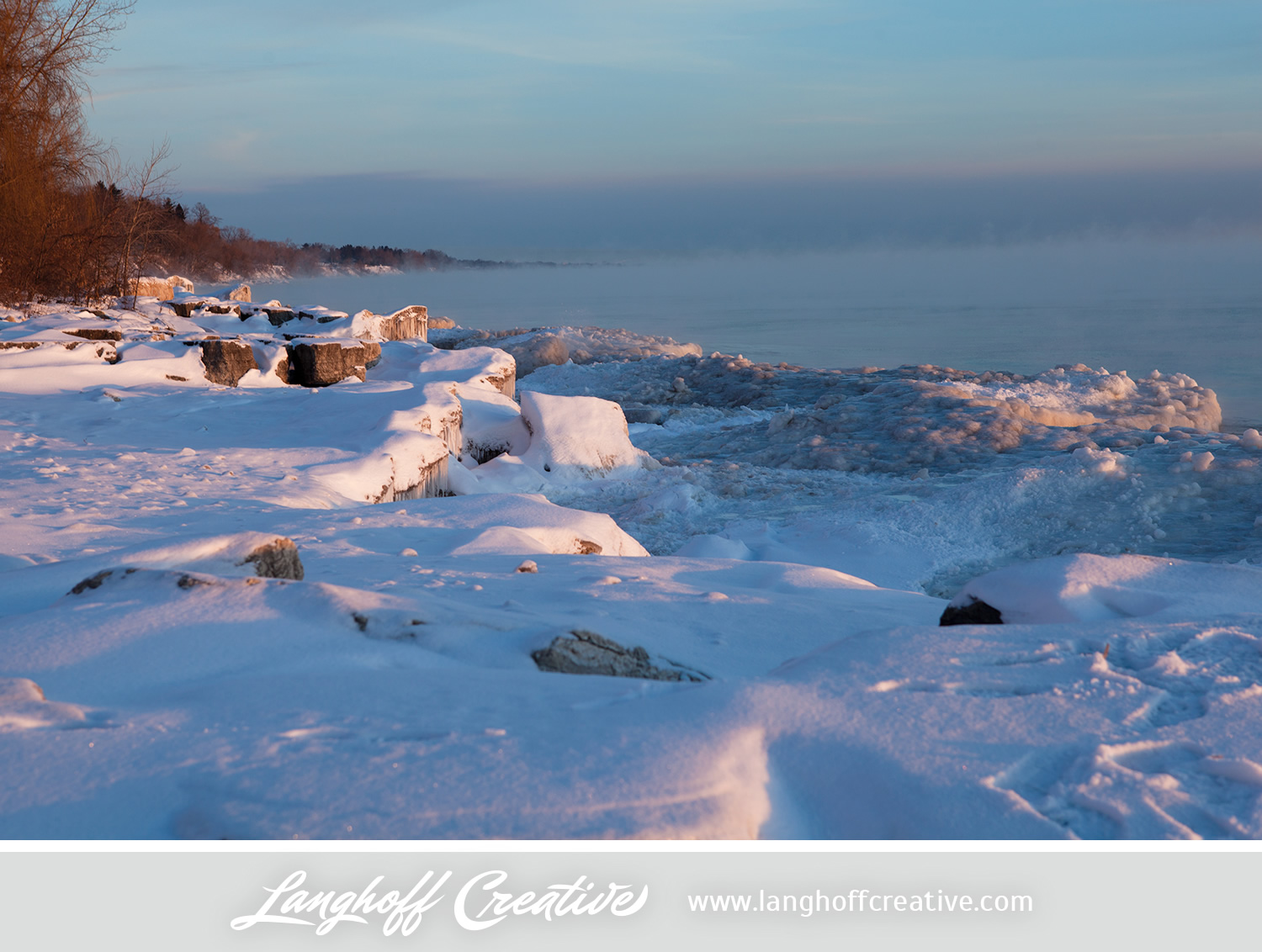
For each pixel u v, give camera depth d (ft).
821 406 82.17
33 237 95.45
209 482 34.32
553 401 57.72
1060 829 6.48
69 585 13.51
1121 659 9.57
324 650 10.50
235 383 62.03
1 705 8.10
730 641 14.52
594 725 7.95
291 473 36.78
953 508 45.24
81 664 9.78
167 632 10.61
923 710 8.18
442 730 7.86
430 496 43.65
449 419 51.88
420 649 10.91
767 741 7.77
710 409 95.96
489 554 23.77
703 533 45.42
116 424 46.42
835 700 8.40
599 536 30.12
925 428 67.62
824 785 7.27
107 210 103.60
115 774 7.10
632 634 13.61
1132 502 44.57
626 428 58.49
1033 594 13.38
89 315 79.56
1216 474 47.03
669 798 6.81
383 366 70.08
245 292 118.32
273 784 6.88
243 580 12.05
